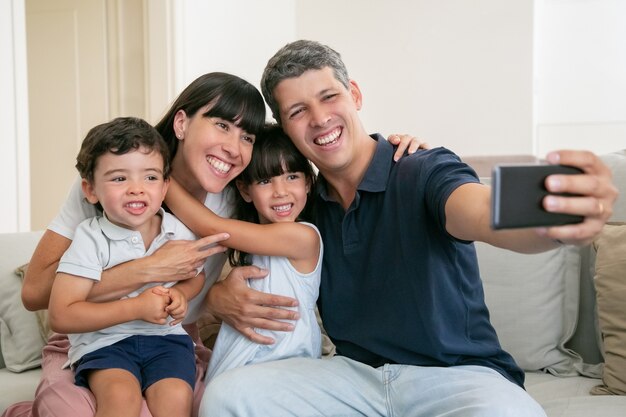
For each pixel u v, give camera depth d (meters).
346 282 1.51
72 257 1.38
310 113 1.49
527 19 4.07
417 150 1.51
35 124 3.69
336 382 1.37
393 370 1.37
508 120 4.12
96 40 3.56
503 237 1.04
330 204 1.58
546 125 5.08
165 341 1.46
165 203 1.55
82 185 1.45
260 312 1.49
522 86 4.09
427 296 1.34
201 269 1.55
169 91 3.40
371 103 4.42
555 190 0.79
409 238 1.37
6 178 2.57
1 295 1.86
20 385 1.64
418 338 1.36
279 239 1.49
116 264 1.43
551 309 1.78
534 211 0.78
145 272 1.39
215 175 1.53
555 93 5.04
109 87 3.56
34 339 1.83
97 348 1.40
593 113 4.98
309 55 1.50
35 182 3.71
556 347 1.78
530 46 4.07
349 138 1.50
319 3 4.55
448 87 4.24
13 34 2.60
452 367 1.34
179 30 3.40
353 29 4.46
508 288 1.80
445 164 1.33
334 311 1.52
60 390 1.34
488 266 1.83
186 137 1.54
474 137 4.19
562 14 4.98
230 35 3.88
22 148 2.64
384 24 4.38
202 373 1.57
